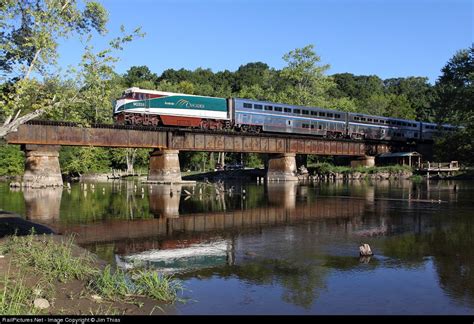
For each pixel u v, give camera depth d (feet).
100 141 155.43
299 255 47.91
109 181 249.14
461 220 74.95
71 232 64.64
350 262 44.52
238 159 366.63
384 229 65.82
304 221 75.66
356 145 249.34
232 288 35.68
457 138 216.33
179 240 58.18
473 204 101.09
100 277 35.27
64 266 38.60
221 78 525.34
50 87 53.42
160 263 44.62
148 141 168.96
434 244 53.72
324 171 244.01
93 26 56.44
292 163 218.38
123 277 35.73
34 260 40.37
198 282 37.50
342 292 34.60
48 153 159.74
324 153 231.91
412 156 262.67
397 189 152.76
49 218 80.07
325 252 49.39
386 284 36.63
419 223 71.67
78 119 56.80
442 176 219.61
